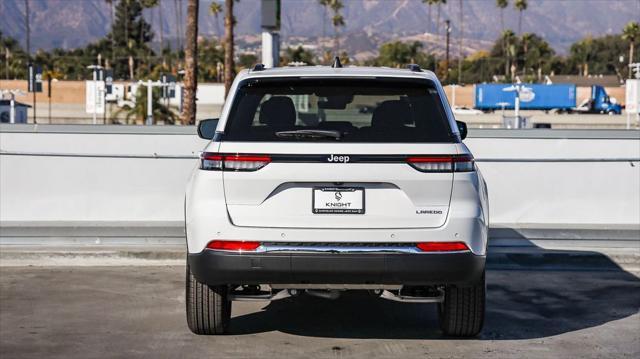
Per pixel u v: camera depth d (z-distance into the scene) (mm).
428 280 6004
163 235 11055
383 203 5953
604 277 9914
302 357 6508
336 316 7836
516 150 12430
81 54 165375
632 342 7020
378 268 5926
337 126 6121
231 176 5969
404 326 7480
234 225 5969
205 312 6719
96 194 12195
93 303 8289
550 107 86562
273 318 7742
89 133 12320
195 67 33531
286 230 5938
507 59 149250
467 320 6754
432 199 5977
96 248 10609
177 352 6613
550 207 12406
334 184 5945
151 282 9320
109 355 6531
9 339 6988
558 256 10484
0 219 12180
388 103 6238
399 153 5930
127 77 154125
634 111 26453
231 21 47031
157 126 12312
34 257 10359
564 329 7449
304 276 5977
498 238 11266
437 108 6184
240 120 6137
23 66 129500
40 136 12352
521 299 8688
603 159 12203
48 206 12188
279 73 6301
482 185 6344
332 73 6262
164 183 12195
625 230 11492
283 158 5930
